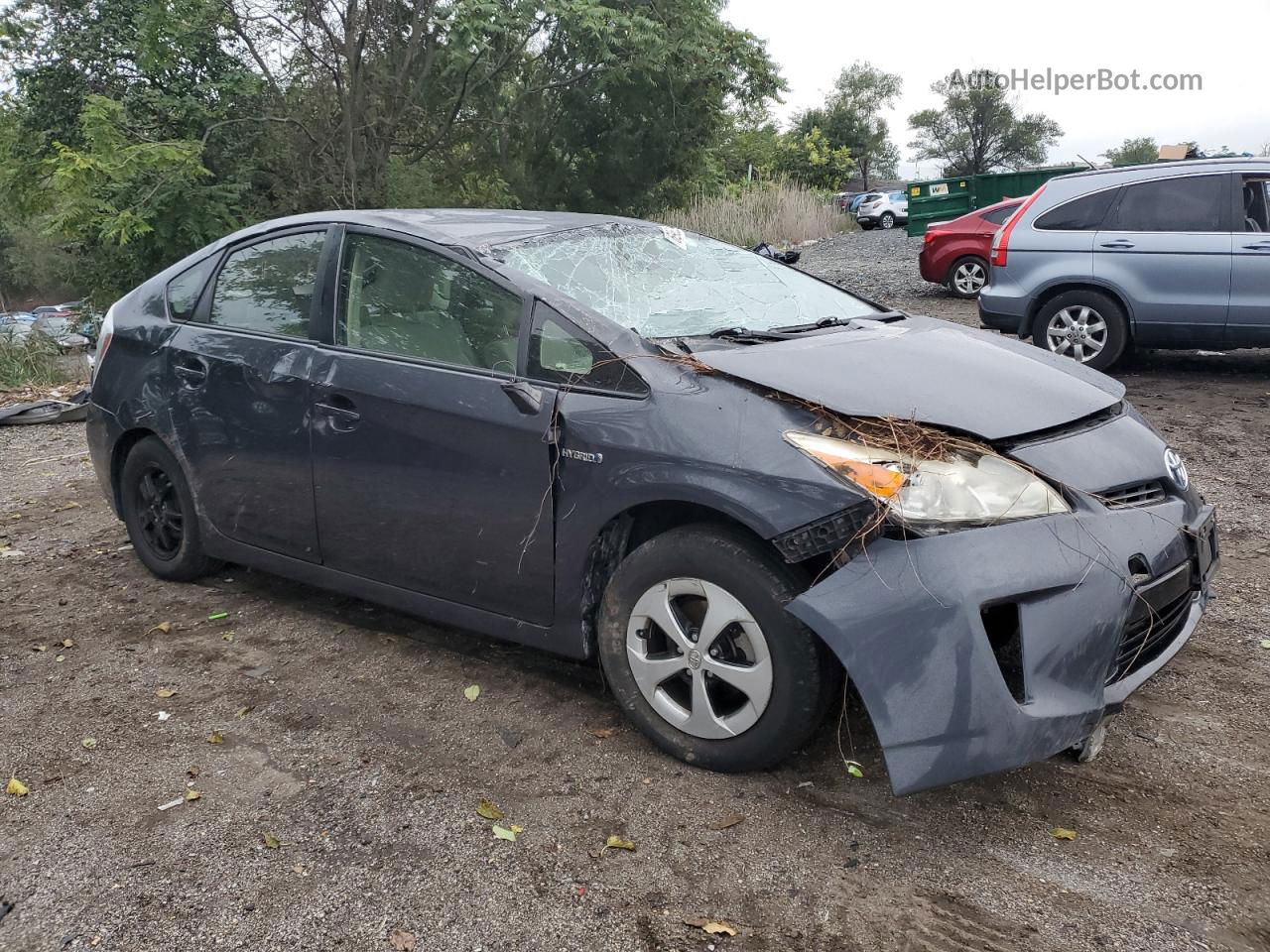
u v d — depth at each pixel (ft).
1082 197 26.48
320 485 12.03
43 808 9.36
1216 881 7.86
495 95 72.08
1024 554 8.25
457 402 10.64
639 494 9.34
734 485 8.79
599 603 10.41
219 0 61.05
